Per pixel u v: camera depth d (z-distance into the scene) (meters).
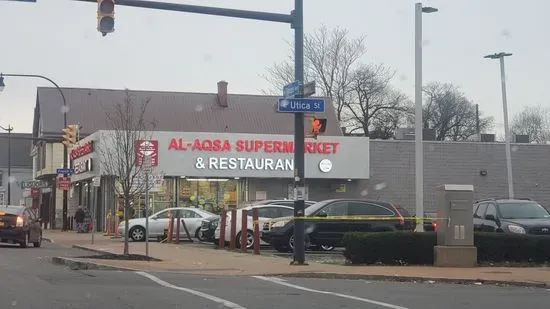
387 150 40.47
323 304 10.60
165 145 36.09
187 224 28.23
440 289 12.94
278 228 21.41
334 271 15.26
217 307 10.13
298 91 16.44
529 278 14.23
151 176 23.00
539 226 18.78
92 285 12.61
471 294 12.17
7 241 24.75
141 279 13.81
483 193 41.59
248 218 23.17
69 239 31.19
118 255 18.44
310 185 39.34
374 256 17.08
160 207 36.41
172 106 53.19
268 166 37.50
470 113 77.06
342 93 62.06
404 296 11.73
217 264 17.00
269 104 55.47
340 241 21.11
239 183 38.00
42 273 14.66
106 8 14.48
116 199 33.97
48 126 50.28
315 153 38.44
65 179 35.47
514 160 42.09
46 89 53.56
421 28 22.20
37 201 55.78
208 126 51.59
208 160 36.69
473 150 41.78
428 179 41.16
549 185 42.28
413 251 17.17
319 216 20.88
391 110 64.38
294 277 14.91
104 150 33.94
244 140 37.31
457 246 16.67
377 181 40.19
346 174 38.81
